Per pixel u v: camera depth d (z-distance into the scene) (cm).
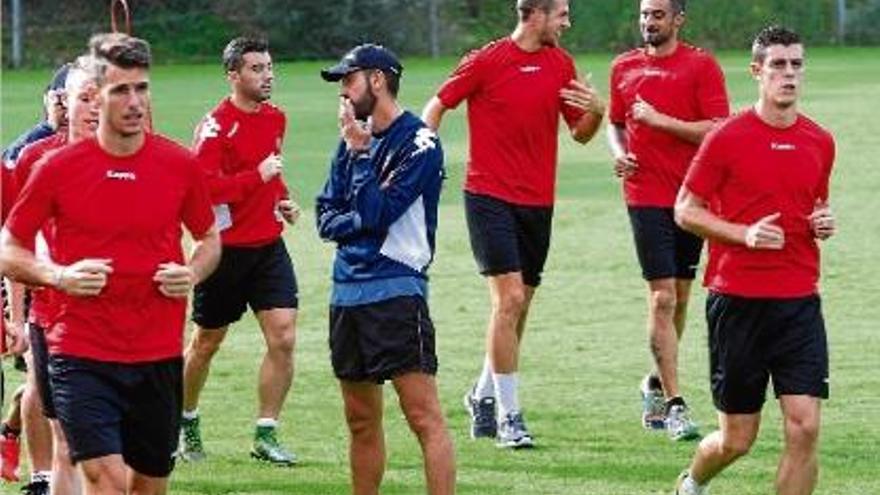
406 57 12525
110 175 2052
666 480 2725
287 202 2911
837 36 12681
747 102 8375
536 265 3106
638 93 3169
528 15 3047
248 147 2912
